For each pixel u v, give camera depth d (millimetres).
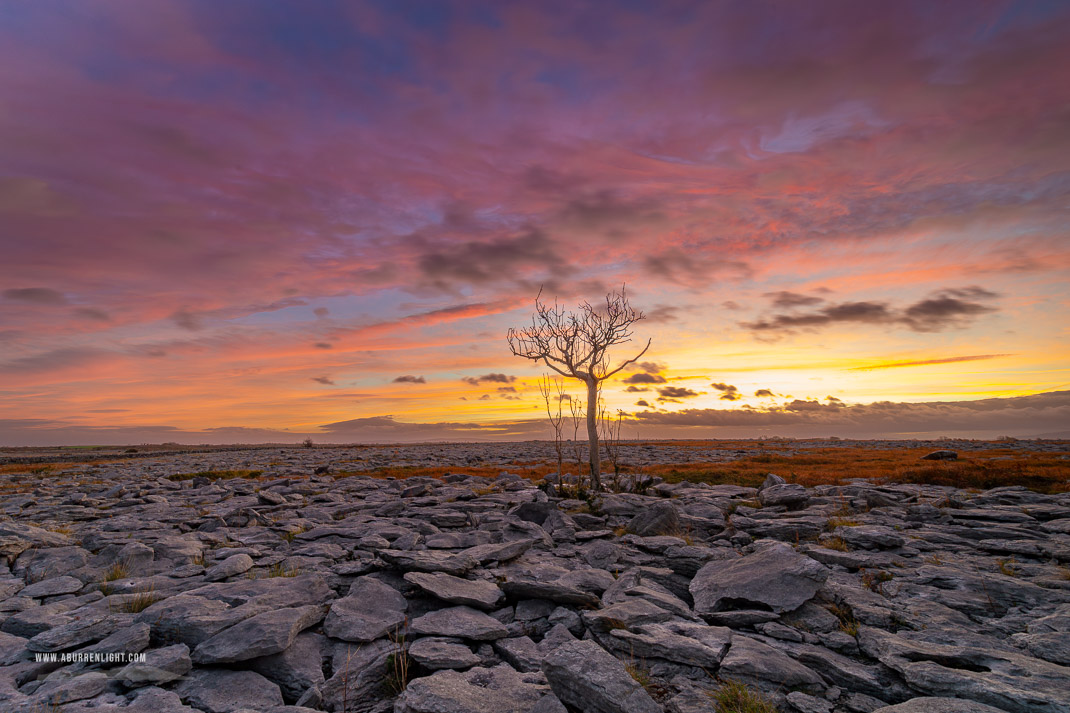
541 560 13586
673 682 7332
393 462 56062
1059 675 6754
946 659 7469
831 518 17750
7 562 13531
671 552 12930
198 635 8305
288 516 20094
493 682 7207
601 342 26031
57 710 6371
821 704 6656
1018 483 27172
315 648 8469
